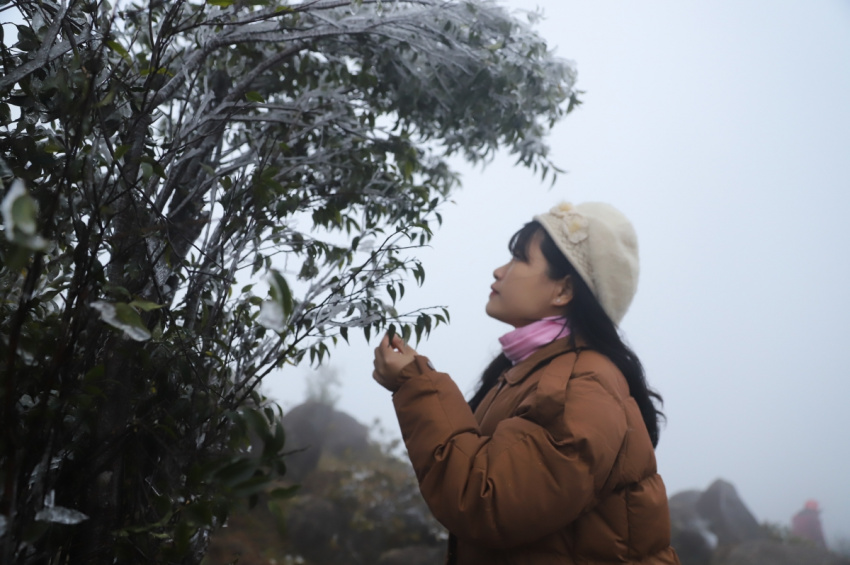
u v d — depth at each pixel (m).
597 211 1.22
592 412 0.95
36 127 0.88
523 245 1.26
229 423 0.92
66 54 0.89
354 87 1.36
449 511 0.92
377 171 1.32
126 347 0.82
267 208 1.05
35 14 0.88
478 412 1.27
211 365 1.02
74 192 0.88
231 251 1.07
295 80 1.44
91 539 0.79
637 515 1.01
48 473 0.73
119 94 0.88
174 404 0.89
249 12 1.17
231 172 1.09
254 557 4.99
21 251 0.47
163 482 0.90
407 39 1.29
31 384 0.73
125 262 0.87
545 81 1.47
